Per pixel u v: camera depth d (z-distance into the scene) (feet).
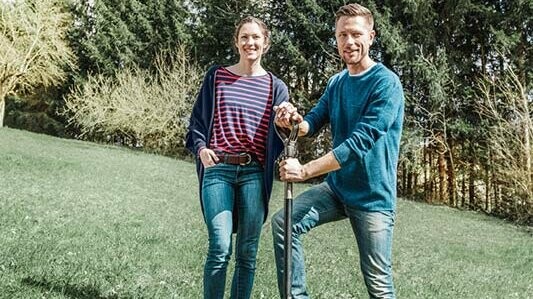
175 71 93.71
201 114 12.19
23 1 102.06
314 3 78.54
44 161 52.26
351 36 10.78
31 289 12.31
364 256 10.82
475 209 72.90
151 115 92.89
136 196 38.09
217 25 95.04
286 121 10.96
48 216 24.22
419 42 72.33
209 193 11.47
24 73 103.81
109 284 13.98
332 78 11.89
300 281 10.89
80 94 106.32
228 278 17.24
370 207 10.63
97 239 20.08
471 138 71.61
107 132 100.42
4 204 25.72
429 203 72.64
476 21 71.51
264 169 11.75
